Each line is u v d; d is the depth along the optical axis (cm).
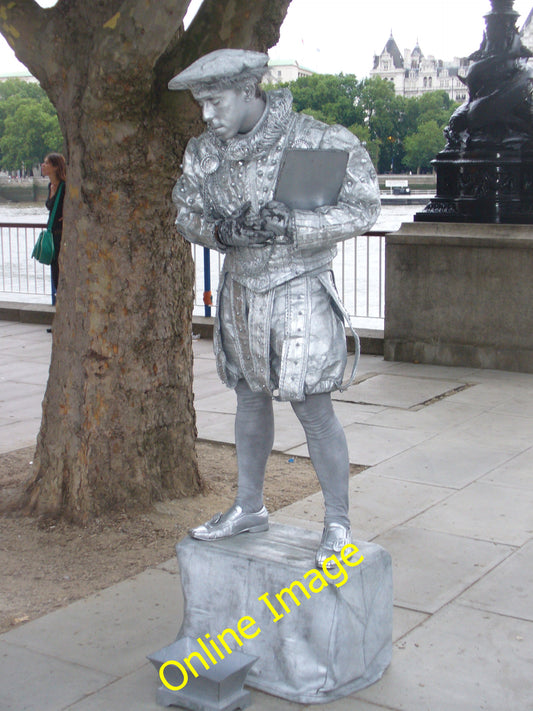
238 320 329
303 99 11188
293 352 316
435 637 363
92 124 459
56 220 1117
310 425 335
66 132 485
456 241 876
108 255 481
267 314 318
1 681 332
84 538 470
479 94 886
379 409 747
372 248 1784
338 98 10994
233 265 325
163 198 488
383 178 5816
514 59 880
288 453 633
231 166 317
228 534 351
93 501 488
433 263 894
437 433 675
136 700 319
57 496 499
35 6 484
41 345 1067
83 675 337
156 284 495
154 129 468
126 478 495
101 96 444
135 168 470
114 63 429
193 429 532
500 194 873
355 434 674
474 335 889
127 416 492
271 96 314
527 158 873
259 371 326
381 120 11038
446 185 912
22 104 11338
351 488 552
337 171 309
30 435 689
